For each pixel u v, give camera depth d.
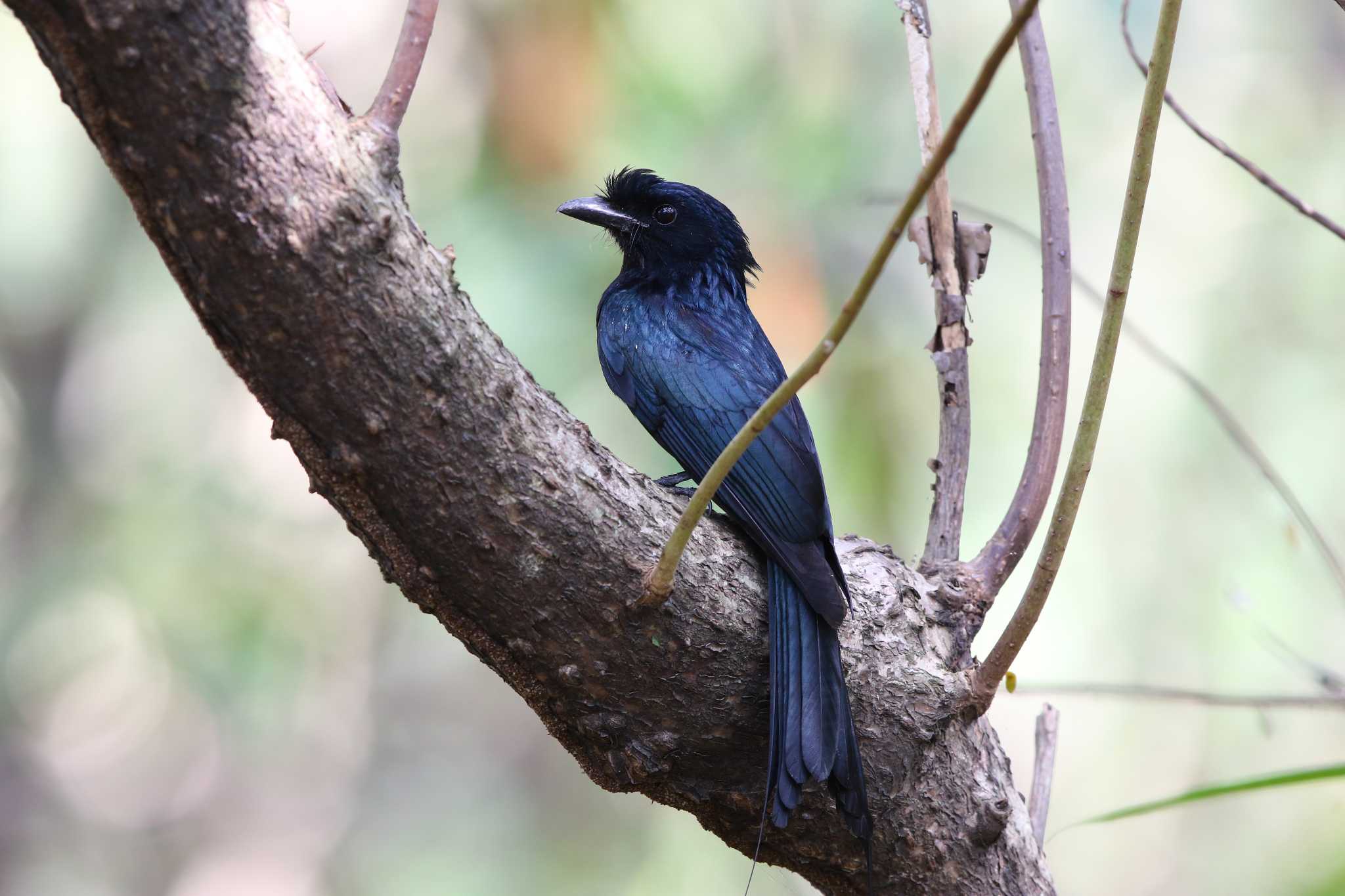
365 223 3.67
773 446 5.43
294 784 18.62
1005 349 13.46
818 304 11.28
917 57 6.09
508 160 11.07
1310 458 13.74
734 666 4.67
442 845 17.48
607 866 16.28
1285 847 13.50
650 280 7.27
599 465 4.30
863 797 4.62
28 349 16.69
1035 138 5.84
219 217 3.53
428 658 18.33
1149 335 14.43
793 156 11.38
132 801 19.72
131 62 3.32
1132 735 14.56
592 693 4.48
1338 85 14.68
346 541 17.05
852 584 5.26
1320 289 14.24
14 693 17.88
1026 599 4.83
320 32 14.92
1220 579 13.52
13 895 18.98
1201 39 14.95
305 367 3.78
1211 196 14.71
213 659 15.62
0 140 14.98
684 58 11.20
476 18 11.92
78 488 16.92
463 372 3.92
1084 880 14.76
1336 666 13.02
